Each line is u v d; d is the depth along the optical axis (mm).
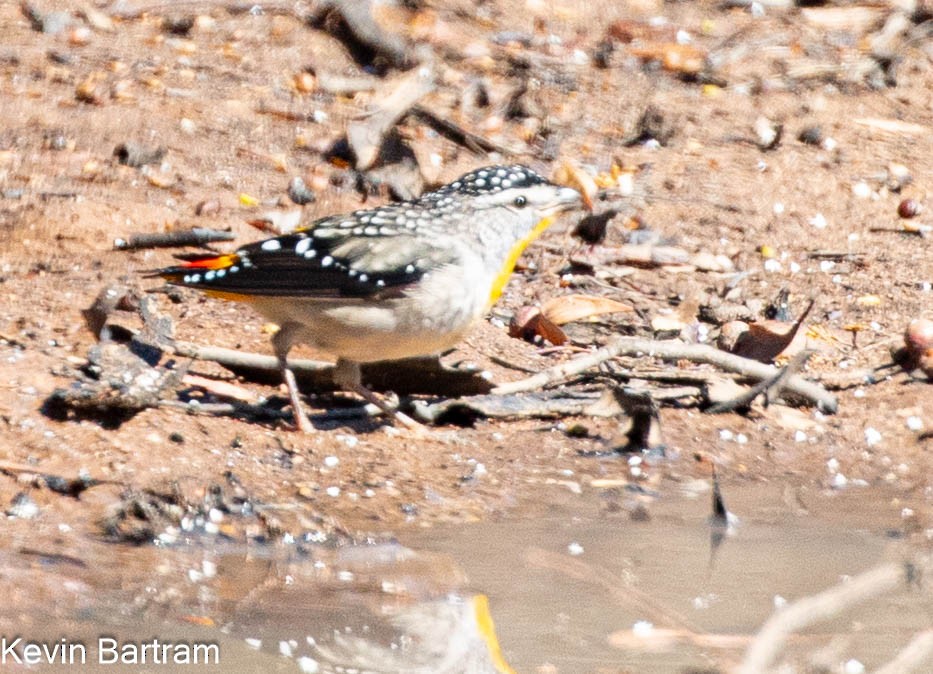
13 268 12352
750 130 17312
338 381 10773
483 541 9156
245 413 10672
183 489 9203
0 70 16156
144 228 13312
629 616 8094
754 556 9070
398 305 10102
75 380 10375
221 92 16406
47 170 14102
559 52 18734
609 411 11156
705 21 20203
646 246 14336
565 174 14875
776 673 7480
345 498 9641
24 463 9344
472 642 7680
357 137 15234
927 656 7668
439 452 10555
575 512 9750
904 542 9406
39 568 8281
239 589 8281
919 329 12148
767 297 13602
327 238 10188
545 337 12531
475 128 16453
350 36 17797
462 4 19500
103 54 16969
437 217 10328
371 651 7590
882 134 17500
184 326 11758
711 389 11539
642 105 17609
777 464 10797
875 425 11398
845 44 19781
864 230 15227
